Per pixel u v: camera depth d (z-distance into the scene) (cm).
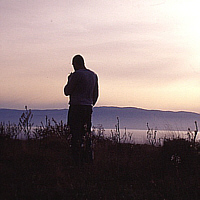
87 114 701
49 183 545
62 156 737
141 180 601
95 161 701
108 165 670
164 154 702
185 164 667
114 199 493
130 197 511
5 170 581
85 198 489
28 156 684
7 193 480
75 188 529
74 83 689
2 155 666
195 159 675
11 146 725
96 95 734
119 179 600
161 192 541
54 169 620
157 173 644
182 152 683
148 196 517
